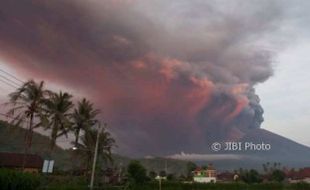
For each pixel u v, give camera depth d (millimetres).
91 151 61594
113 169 65438
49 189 37000
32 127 47531
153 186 62750
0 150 66750
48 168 42500
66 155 85750
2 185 28047
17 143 71938
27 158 59781
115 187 54625
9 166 55719
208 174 119688
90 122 60844
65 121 51125
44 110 50594
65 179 47312
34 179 31953
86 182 50469
